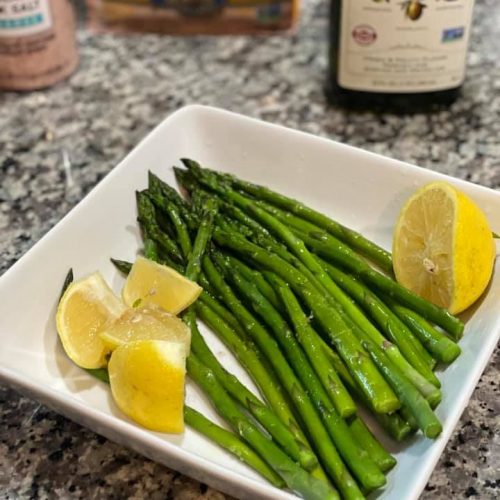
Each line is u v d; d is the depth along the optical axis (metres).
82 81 0.52
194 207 0.38
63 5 0.50
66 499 0.30
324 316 0.33
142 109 0.50
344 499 0.28
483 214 0.35
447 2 0.44
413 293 0.34
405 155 0.46
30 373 0.32
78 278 0.36
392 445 0.30
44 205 0.43
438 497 0.30
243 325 0.34
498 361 0.35
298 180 0.41
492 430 0.32
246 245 0.36
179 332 0.32
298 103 0.50
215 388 0.32
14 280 0.33
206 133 0.42
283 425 0.30
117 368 0.30
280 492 0.26
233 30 0.56
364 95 0.48
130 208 0.39
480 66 0.52
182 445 0.30
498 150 0.46
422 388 0.30
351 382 0.32
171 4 0.55
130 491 0.30
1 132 0.48
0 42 0.49
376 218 0.39
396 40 0.45
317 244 0.36
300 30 0.56
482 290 0.34
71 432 0.33
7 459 0.32
